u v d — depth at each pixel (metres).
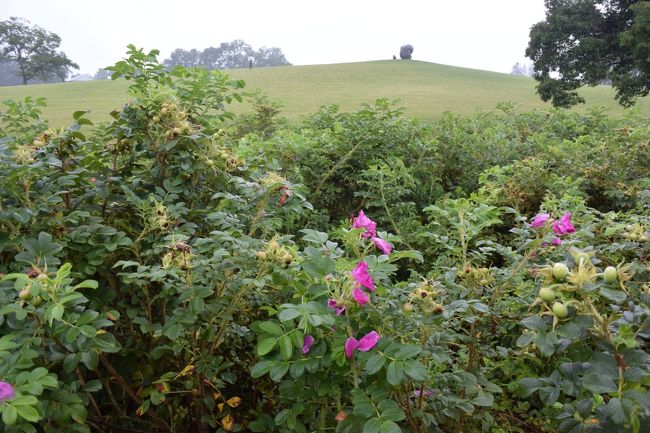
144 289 1.89
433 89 37.72
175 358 2.00
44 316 1.39
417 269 3.61
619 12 22.55
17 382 1.21
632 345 1.19
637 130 4.52
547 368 1.76
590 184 4.50
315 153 4.42
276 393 2.03
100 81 44.19
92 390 1.58
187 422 2.05
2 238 1.82
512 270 1.88
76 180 2.16
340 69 50.94
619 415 1.11
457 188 4.60
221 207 2.33
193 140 2.32
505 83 44.25
